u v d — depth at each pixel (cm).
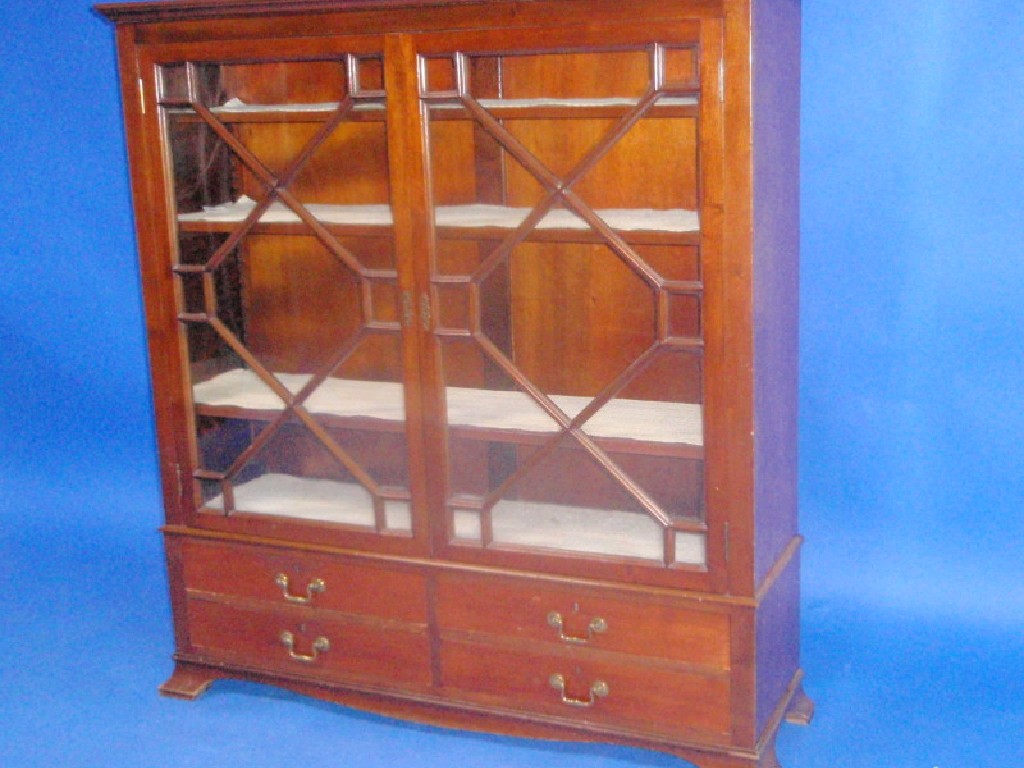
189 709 267
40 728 260
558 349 237
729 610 219
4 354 354
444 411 232
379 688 253
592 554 227
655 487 224
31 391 355
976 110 252
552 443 226
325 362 240
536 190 229
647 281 212
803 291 271
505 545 234
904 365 269
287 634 259
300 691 262
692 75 203
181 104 237
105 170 331
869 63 255
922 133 256
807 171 264
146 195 244
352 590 250
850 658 277
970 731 248
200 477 258
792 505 251
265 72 243
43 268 345
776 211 217
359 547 246
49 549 349
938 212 259
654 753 246
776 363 225
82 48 324
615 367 234
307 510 254
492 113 216
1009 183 254
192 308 250
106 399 350
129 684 279
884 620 282
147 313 252
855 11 254
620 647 229
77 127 331
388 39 218
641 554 225
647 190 225
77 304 345
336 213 237
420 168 221
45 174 337
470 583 238
